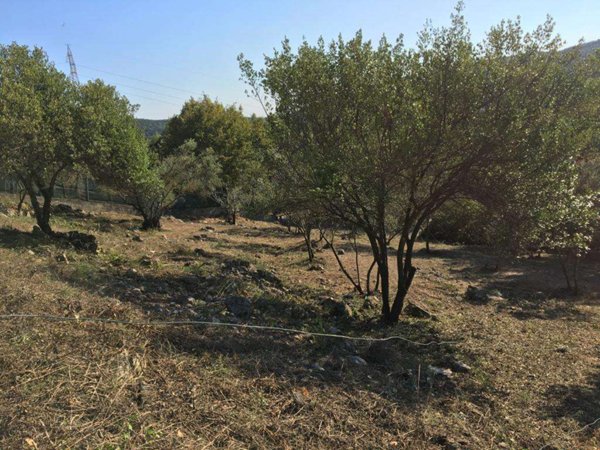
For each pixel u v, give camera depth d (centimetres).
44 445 300
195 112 3869
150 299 729
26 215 1941
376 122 684
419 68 666
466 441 397
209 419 363
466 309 990
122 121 1466
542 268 1555
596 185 1025
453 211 861
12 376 379
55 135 1149
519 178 660
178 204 3634
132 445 312
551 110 647
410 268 816
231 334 589
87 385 380
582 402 508
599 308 1034
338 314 829
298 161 748
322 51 730
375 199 707
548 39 659
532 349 705
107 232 1736
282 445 347
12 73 1134
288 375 487
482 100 652
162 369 439
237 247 1758
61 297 616
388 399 468
